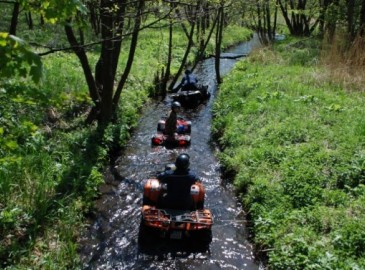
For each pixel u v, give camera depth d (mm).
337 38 17891
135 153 11680
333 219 6918
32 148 9078
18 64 2459
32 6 3463
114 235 7598
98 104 12258
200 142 12844
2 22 23938
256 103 13523
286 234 6949
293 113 12164
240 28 41062
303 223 7121
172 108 12406
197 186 7992
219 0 14102
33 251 6512
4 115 9555
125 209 8539
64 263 6430
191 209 7789
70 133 10891
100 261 6863
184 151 11992
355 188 7699
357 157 8688
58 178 8523
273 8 28016
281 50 23781
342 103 12617
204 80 21875
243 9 21594
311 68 18000
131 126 13531
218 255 7156
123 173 10336
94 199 8805
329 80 15211
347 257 6023
